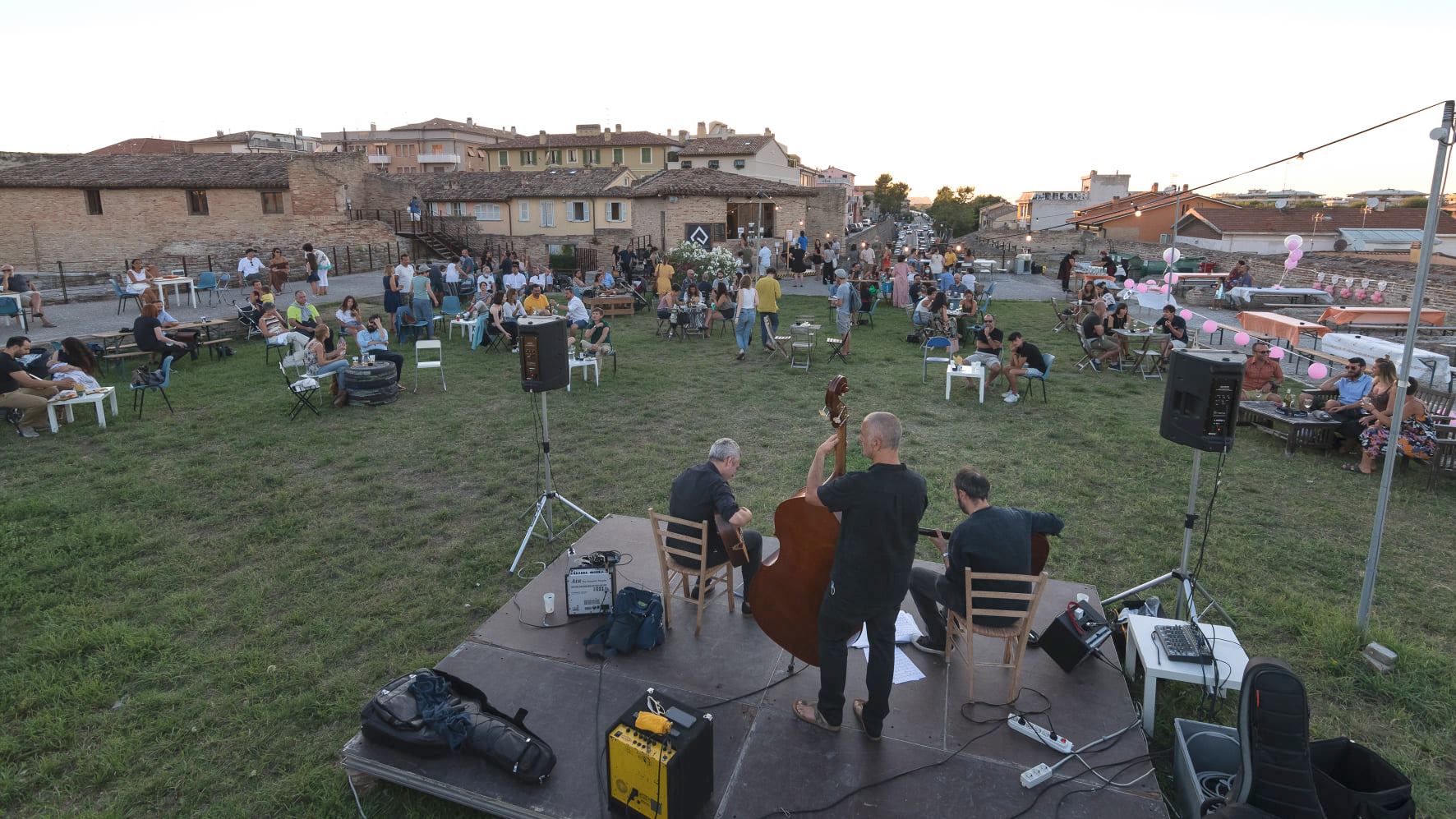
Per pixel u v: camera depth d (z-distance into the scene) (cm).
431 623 530
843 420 391
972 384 1253
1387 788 331
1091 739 393
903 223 9512
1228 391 462
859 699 420
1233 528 690
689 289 1969
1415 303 466
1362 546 656
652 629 470
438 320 1803
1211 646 422
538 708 416
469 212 3666
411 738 373
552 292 2531
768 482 806
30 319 1580
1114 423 1027
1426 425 837
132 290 1758
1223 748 372
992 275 3150
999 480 811
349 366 1117
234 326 1581
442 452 900
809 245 3459
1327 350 1388
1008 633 418
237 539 669
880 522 352
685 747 327
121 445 924
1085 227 4353
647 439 956
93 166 3039
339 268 2620
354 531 688
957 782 365
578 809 345
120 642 507
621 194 3409
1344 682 465
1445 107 454
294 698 449
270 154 3225
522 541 656
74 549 641
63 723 426
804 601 408
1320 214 4022
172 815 368
